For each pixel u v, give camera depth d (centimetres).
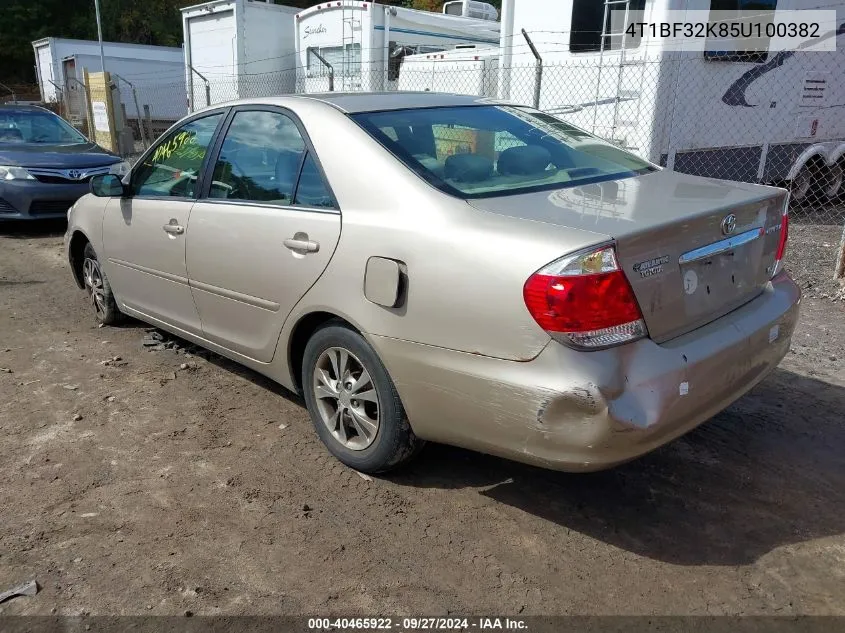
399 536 297
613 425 249
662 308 268
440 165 321
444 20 1383
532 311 254
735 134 881
